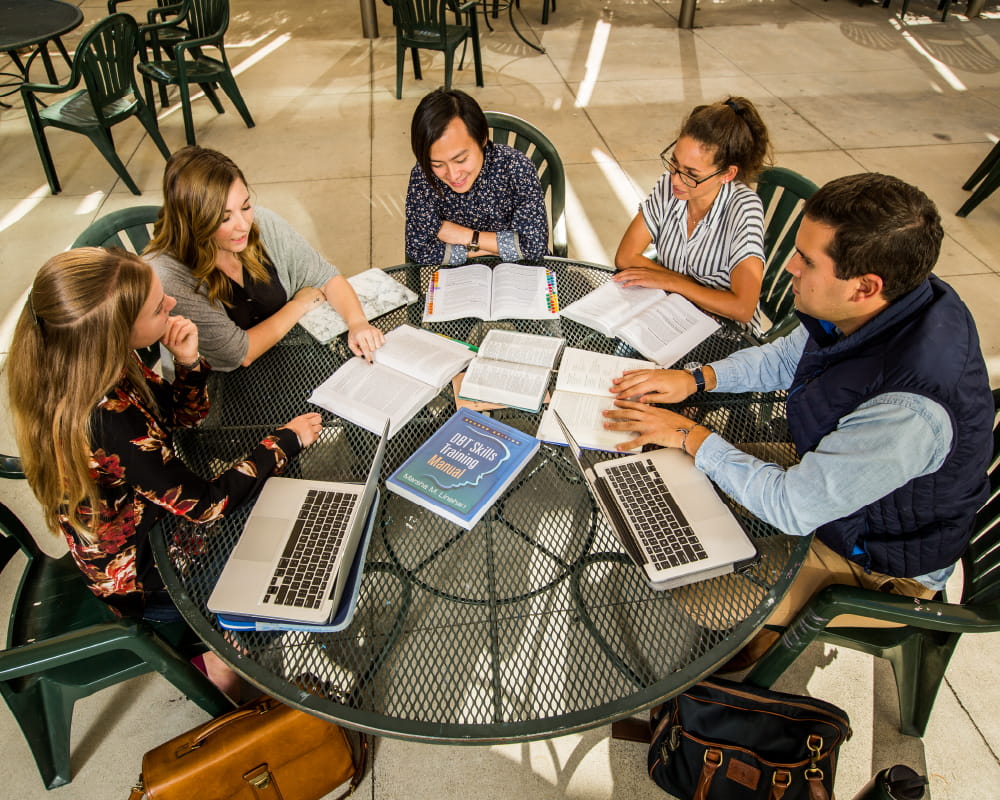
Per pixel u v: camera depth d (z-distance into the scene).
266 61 5.33
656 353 1.64
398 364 1.59
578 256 3.28
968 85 4.93
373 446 1.43
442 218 2.11
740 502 1.29
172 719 1.71
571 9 6.36
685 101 4.71
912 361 1.10
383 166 3.96
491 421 1.45
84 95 3.72
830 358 1.24
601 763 1.63
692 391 1.51
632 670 1.12
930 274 1.18
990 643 1.84
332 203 3.64
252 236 1.64
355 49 5.53
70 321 1.08
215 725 1.37
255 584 1.18
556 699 1.09
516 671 1.12
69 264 1.09
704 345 1.68
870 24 6.00
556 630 1.16
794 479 1.21
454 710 1.08
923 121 4.44
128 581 1.37
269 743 1.36
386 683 1.11
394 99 4.72
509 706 1.08
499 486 1.32
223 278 1.63
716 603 1.20
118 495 1.28
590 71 5.16
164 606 1.43
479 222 2.12
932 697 1.55
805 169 3.92
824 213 1.08
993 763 1.62
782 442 1.46
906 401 1.09
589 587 1.22
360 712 1.08
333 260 3.24
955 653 1.81
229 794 1.38
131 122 4.45
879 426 1.12
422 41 4.36
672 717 1.47
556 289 1.87
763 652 1.67
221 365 1.61
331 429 1.47
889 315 1.13
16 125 4.44
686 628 1.17
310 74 5.12
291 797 1.47
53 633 1.42
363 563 1.21
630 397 1.49
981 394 1.12
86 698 1.75
